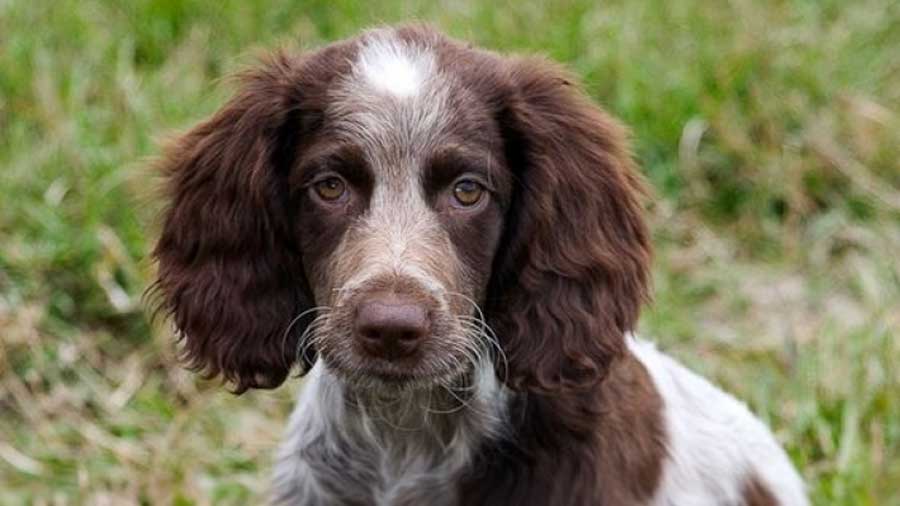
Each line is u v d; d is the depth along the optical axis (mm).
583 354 5566
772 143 9773
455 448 5801
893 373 7988
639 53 9984
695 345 8648
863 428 7805
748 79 10008
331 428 5969
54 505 7699
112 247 8570
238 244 5633
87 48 9859
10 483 7816
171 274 5766
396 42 5527
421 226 5281
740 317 9055
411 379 5184
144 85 9617
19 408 8203
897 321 8562
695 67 9992
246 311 5676
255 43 10164
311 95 5480
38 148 9102
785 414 7891
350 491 6016
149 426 8039
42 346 8328
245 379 5742
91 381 8297
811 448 7746
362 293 5109
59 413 8156
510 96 5461
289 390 8188
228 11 10336
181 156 5789
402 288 5082
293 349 5695
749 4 10609
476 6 10188
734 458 6520
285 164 5551
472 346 5340
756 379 8203
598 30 10141
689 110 9805
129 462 7840
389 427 5852
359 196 5375
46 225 8633
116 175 8766
